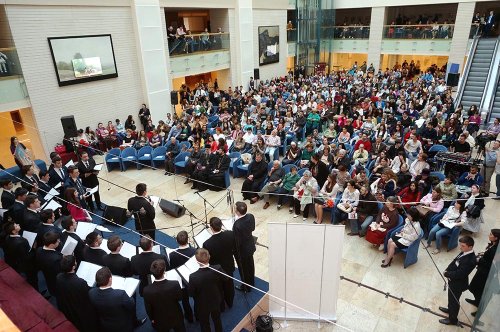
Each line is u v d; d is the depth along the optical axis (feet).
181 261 13.73
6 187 19.45
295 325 15.20
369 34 70.18
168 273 12.62
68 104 36.37
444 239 20.61
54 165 23.71
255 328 14.70
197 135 34.81
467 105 45.65
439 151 27.71
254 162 26.68
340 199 21.94
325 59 76.69
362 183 22.25
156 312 11.62
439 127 32.71
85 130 37.19
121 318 11.62
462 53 60.44
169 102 46.32
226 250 14.10
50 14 33.30
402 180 23.89
